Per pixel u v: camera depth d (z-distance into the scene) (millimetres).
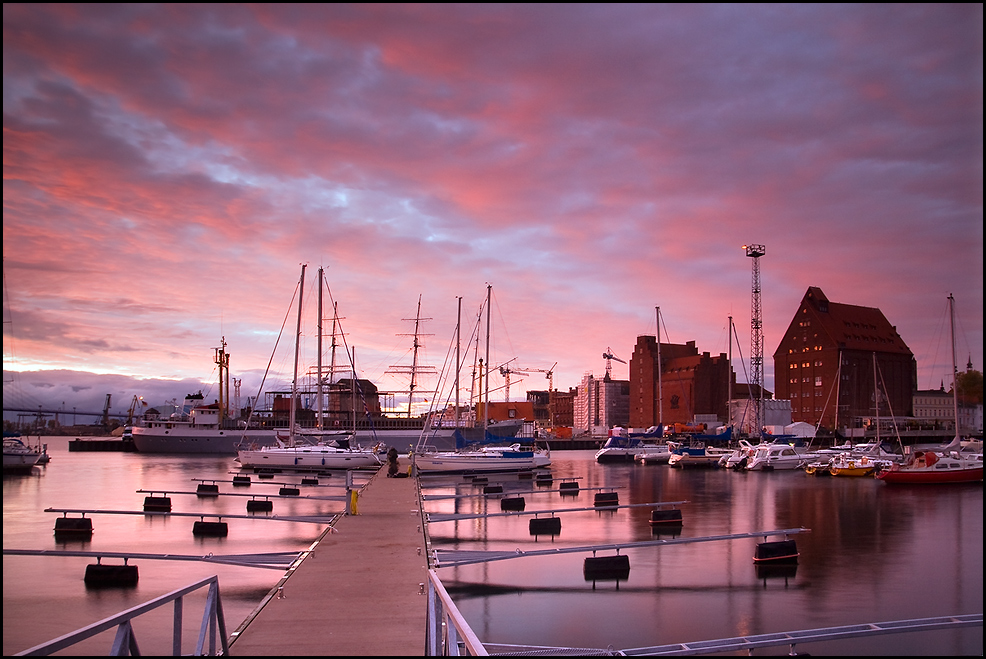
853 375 165625
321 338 93562
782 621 23578
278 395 135375
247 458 80188
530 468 80562
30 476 75750
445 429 117250
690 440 129750
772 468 92625
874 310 178875
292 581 18656
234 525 39750
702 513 48469
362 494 41188
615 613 24219
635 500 56219
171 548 32969
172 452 128125
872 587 27781
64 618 22797
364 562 21125
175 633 12945
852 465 80875
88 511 35875
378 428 129750
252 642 13531
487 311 93500
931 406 173625
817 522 44125
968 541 37875
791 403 174625
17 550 25656
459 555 25844
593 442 187250
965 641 22469
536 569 30266
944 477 69312
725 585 27812
